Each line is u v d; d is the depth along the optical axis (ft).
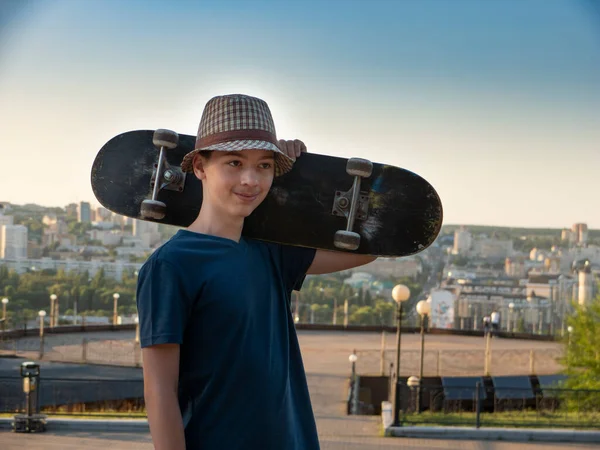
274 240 5.97
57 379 30.48
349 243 5.85
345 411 48.08
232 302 4.87
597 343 59.62
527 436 28.63
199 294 4.85
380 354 82.84
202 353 4.87
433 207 6.17
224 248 5.01
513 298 270.87
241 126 4.85
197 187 6.10
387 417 32.07
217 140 4.86
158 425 4.66
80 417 29.45
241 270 5.02
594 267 331.57
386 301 225.35
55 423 28.27
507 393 65.62
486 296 273.95
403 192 6.17
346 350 87.15
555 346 98.17
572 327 61.21
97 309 168.14
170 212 6.09
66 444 25.66
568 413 36.55
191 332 4.89
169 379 4.75
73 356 75.82
